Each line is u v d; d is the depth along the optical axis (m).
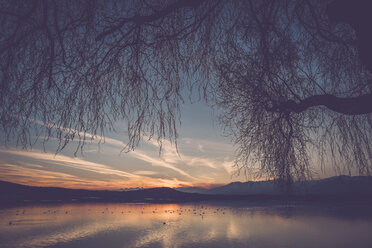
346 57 2.80
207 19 2.36
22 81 2.00
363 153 2.52
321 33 2.62
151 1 2.31
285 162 2.52
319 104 2.47
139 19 2.16
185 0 2.24
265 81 2.33
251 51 2.41
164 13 2.21
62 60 2.05
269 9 2.42
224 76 2.37
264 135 2.63
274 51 2.35
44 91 2.01
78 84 2.08
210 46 2.37
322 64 2.78
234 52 2.40
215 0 2.36
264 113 2.59
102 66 2.15
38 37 2.03
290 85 2.47
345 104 2.42
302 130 2.61
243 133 2.82
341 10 2.44
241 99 2.66
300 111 2.45
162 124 2.12
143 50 2.21
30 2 2.03
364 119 2.67
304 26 2.59
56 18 2.03
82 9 2.09
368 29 2.30
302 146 2.59
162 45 2.22
